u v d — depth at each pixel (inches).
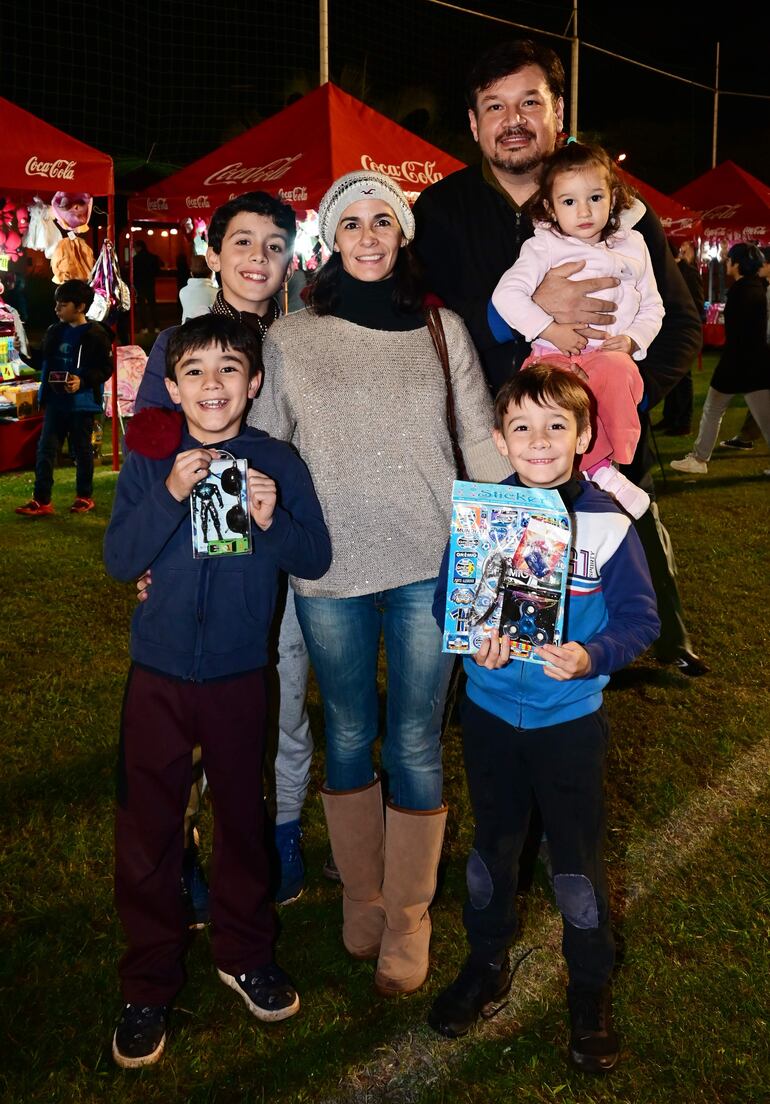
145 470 78.1
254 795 84.1
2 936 96.2
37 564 220.7
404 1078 79.7
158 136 684.7
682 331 107.1
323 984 91.0
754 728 140.6
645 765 129.7
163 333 85.6
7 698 149.3
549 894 103.7
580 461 97.6
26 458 335.3
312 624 84.5
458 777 128.0
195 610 78.4
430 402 81.7
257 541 78.1
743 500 278.4
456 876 106.7
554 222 97.3
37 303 476.1
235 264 89.0
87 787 123.6
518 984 90.6
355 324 81.2
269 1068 80.9
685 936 95.2
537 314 94.7
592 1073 79.1
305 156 298.8
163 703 80.0
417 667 84.4
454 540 74.5
